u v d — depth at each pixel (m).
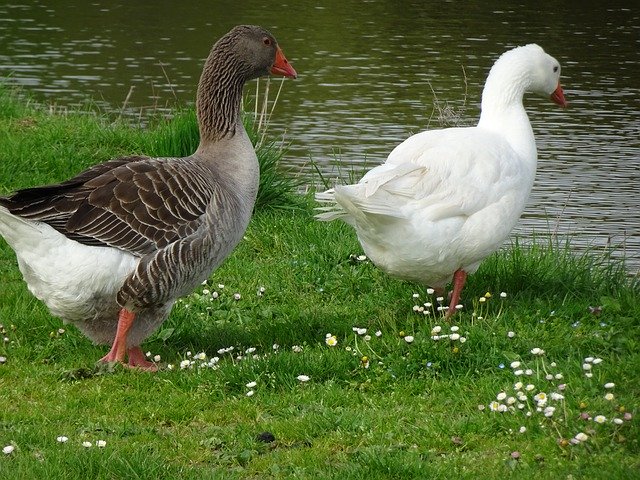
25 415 9.70
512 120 12.70
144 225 10.51
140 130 21.50
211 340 12.01
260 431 9.41
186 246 10.71
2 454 8.88
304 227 15.91
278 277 14.03
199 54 33.97
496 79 12.88
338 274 14.09
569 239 17.06
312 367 10.62
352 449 9.05
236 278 14.05
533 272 13.56
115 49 34.50
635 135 25.77
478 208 11.45
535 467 8.49
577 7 45.25
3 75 30.03
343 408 9.84
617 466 8.26
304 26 40.28
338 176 20.98
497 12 43.84
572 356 10.62
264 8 44.09
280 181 17.30
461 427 9.25
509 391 9.82
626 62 34.12
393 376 10.42
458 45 36.69
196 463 8.88
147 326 11.23
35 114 22.81
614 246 17.30
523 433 9.04
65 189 10.58
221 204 11.09
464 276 11.98
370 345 11.14
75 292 10.44
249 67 12.13
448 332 11.32
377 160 22.97
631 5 45.81
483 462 8.68
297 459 8.84
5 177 17.67
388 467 8.49
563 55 35.16
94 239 10.34
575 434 8.89
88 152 19.28
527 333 11.34
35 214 10.17
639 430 8.76
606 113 27.88
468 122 25.61
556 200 20.77
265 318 12.81
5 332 11.88
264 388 10.34
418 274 11.79
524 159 12.36
